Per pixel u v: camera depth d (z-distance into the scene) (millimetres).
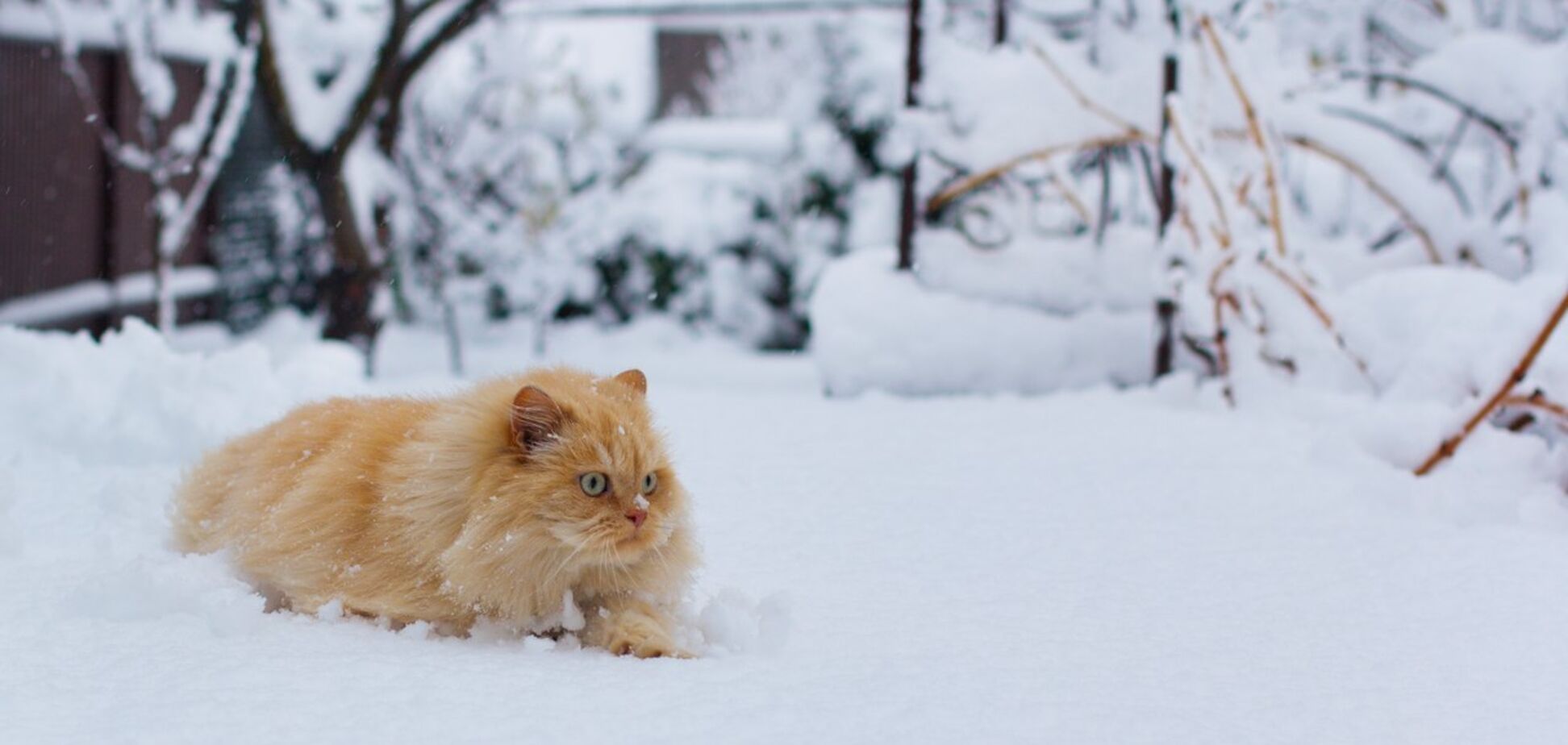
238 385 5984
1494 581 4289
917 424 6824
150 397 5742
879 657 3365
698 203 17766
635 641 3295
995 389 8289
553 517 3236
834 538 4664
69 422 5660
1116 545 4652
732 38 23156
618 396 3498
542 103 17719
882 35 18797
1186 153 7406
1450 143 8531
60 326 13180
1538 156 7984
